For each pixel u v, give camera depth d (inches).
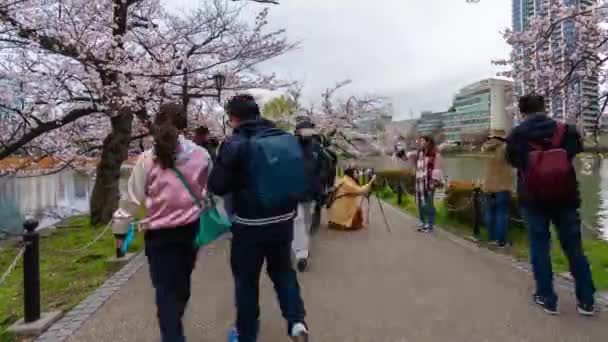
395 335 142.8
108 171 452.8
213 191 116.0
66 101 422.0
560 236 159.2
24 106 414.9
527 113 160.6
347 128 1368.1
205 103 644.7
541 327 146.8
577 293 156.9
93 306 174.9
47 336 147.2
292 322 123.6
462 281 201.6
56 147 506.9
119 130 453.7
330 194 297.0
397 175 669.9
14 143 406.6
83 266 266.1
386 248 273.0
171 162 117.6
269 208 115.6
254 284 122.0
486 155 281.3
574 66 337.1
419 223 370.3
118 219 118.8
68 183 1187.9
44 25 380.2
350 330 147.1
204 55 514.6
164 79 450.0
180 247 120.3
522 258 244.1
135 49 470.6
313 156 211.0
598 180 842.2
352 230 339.3
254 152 114.2
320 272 218.1
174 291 120.0
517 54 415.5
